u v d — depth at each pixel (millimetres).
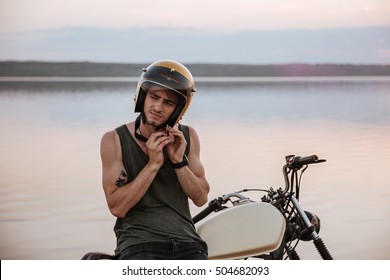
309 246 5789
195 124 15609
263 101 25625
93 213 7094
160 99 3102
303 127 15258
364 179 8797
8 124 16297
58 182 8742
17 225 6609
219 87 43250
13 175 9273
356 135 13719
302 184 8430
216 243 3289
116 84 49281
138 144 3184
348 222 6668
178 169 3172
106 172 3166
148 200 3141
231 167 9539
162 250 3039
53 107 22109
